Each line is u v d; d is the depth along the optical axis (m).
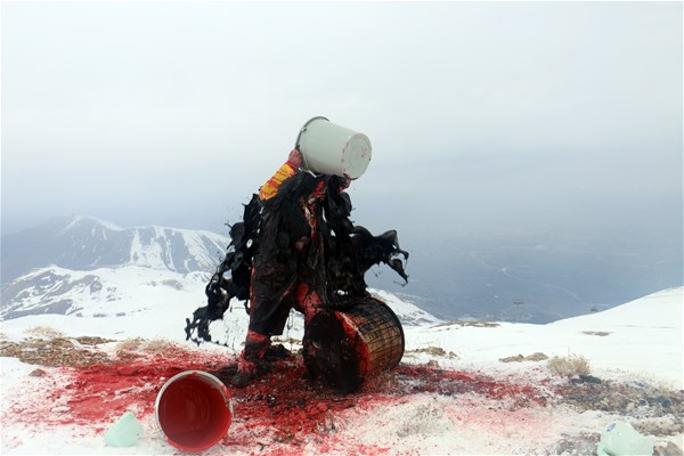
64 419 7.49
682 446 6.95
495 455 6.59
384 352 8.88
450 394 8.98
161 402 6.82
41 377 9.44
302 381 9.25
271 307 9.06
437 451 6.69
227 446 6.75
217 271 9.92
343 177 8.79
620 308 28.11
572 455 6.57
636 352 13.77
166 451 6.49
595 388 9.47
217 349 13.12
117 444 6.56
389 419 7.39
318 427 7.37
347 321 8.66
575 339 17.20
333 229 9.47
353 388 8.69
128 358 11.53
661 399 8.96
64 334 15.03
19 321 23.27
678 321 21.86
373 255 9.79
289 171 8.84
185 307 36.28
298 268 9.09
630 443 6.42
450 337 18.77
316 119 9.09
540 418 7.90
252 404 8.27
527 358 12.68
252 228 9.59
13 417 7.55
